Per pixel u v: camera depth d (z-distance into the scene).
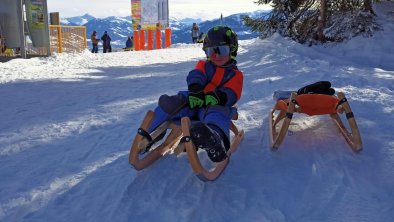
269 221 2.36
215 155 2.71
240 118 4.66
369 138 3.75
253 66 9.43
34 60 11.69
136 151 2.84
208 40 3.27
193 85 3.12
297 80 7.03
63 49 15.55
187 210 2.46
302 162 3.26
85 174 3.14
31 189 2.88
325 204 2.57
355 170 3.07
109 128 4.47
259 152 3.51
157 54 15.16
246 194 2.71
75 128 4.50
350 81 6.73
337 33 12.20
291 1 13.92
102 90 6.95
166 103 2.91
